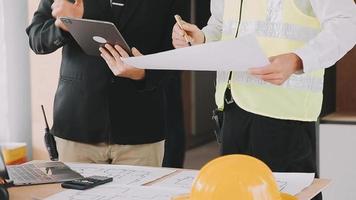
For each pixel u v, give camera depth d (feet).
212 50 4.60
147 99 7.02
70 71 6.97
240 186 3.71
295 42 5.39
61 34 6.59
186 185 5.15
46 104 11.43
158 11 6.88
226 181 3.75
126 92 6.89
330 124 8.68
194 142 17.63
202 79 17.97
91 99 6.84
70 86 6.96
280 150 5.53
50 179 5.41
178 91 10.44
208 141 18.20
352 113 9.29
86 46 6.38
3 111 11.76
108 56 6.24
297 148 5.53
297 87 5.45
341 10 5.17
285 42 5.40
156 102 7.12
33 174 5.61
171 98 10.34
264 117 5.51
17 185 5.26
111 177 5.41
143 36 6.92
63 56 7.10
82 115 6.89
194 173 5.61
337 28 5.11
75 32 6.21
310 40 5.29
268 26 5.46
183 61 4.90
